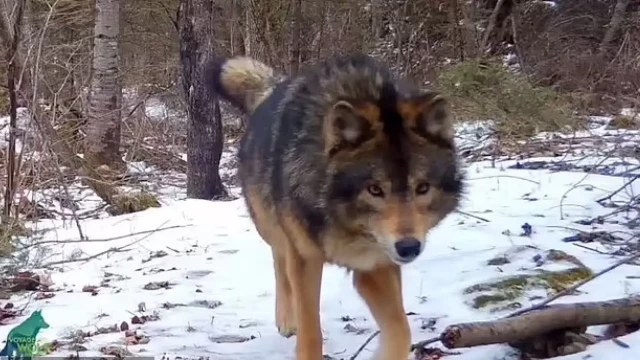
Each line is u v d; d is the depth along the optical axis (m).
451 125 4.12
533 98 13.37
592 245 6.48
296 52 16.09
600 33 21.30
